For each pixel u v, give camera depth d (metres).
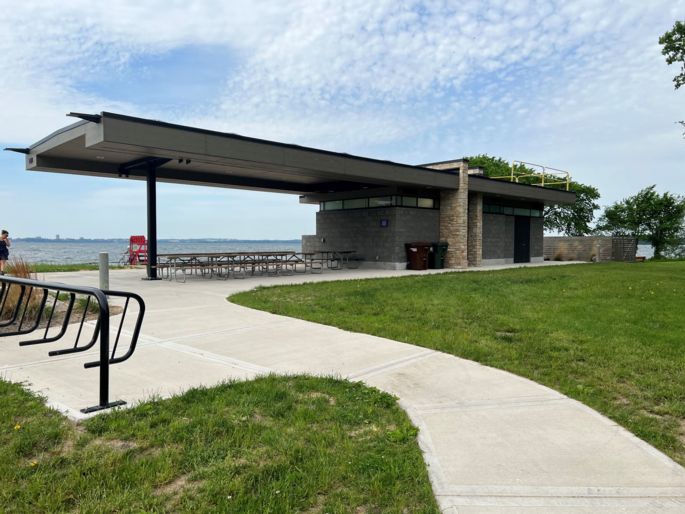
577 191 43.22
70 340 6.18
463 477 2.89
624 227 44.31
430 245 19.41
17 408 3.77
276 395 4.17
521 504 2.62
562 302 9.79
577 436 3.49
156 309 8.67
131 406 3.84
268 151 13.37
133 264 24.58
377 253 19.94
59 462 2.95
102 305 3.82
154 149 11.34
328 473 2.88
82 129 11.09
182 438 3.29
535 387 4.57
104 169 14.58
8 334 4.71
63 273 16.88
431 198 20.73
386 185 19.20
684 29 20.17
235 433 3.36
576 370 5.16
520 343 6.30
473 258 21.81
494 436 3.47
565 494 2.72
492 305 9.28
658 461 3.13
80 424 3.53
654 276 16.12
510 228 25.16
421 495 2.69
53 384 4.43
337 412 3.82
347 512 2.53
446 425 3.65
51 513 2.45
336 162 15.16
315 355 5.61
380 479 2.82
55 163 13.60
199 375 4.77
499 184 21.75
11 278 4.66
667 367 5.23
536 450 3.26
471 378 4.81
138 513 2.46
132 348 4.31
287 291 11.23
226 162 13.40
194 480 2.81
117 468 2.87
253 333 6.73
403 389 4.47
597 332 6.91
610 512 2.56
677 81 21.22
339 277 15.55
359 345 6.09
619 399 4.39
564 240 32.28
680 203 42.44
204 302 9.59
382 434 3.46
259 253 16.91
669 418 3.96
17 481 2.75
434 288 11.93
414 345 6.14
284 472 2.90
